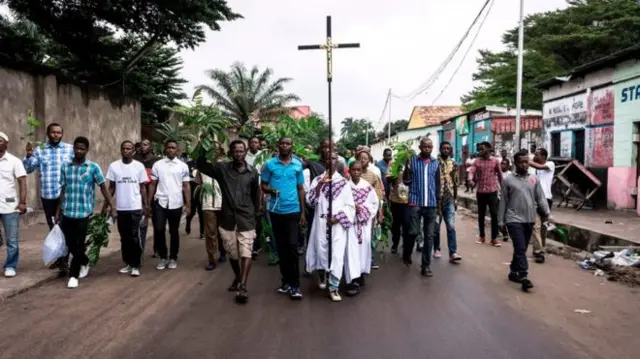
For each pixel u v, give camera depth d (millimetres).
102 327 5336
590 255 8828
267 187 6598
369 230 6973
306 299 6477
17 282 6816
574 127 18234
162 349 4758
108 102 15820
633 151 15062
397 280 7461
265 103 36562
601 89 16531
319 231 6672
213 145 6590
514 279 7379
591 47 28766
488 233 12016
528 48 31766
